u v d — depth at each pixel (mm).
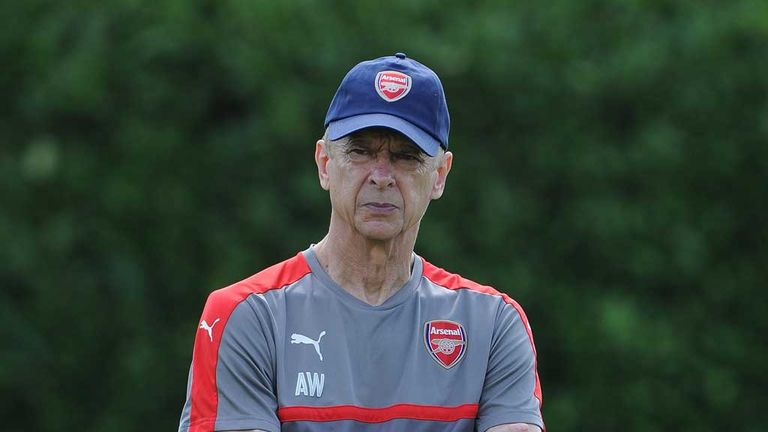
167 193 32438
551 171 33125
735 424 33219
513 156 33125
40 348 32688
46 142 32344
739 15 33469
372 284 10648
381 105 10461
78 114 32688
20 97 32844
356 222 10422
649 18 33875
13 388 32750
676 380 32562
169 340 32719
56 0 33062
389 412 10391
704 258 33219
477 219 32562
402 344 10555
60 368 32812
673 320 33031
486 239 32406
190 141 32781
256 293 10523
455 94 32688
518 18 33438
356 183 10398
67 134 33094
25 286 32688
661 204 33031
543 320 32719
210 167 32531
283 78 32188
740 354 33344
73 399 33000
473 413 10594
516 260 32781
